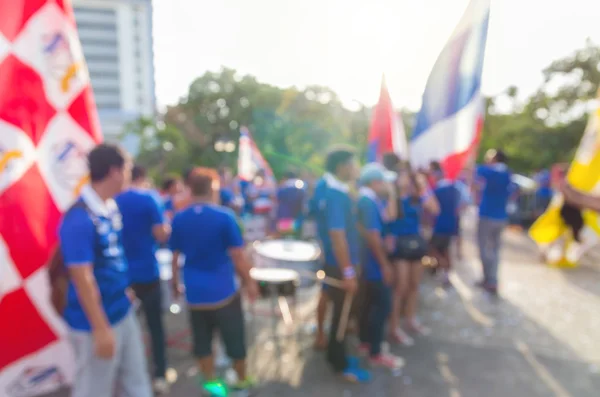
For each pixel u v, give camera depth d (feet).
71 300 6.70
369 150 12.87
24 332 8.27
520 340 13.02
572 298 16.99
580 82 62.90
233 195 23.79
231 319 9.14
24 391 8.32
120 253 7.14
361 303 11.32
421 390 10.23
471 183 17.95
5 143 7.91
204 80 111.96
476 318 14.87
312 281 13.67
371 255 10.86
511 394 10.05
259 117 99.04
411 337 13.25
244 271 9.13
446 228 17.46
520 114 69.15
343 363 10.57
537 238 20.83
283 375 10.88
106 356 6.40
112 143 7.11
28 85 8.17
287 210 23.62
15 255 8.09
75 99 8.77
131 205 9.31
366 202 10.61
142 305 9.64
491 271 17.34
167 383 10.31
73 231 6.34
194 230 8.87
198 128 110.52
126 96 285.02
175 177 15.44
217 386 9.35
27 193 8.20
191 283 9.04
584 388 10.30
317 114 87.35
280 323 14.34
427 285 18.78
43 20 8.33
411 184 12.67
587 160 6.43
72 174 8.72
